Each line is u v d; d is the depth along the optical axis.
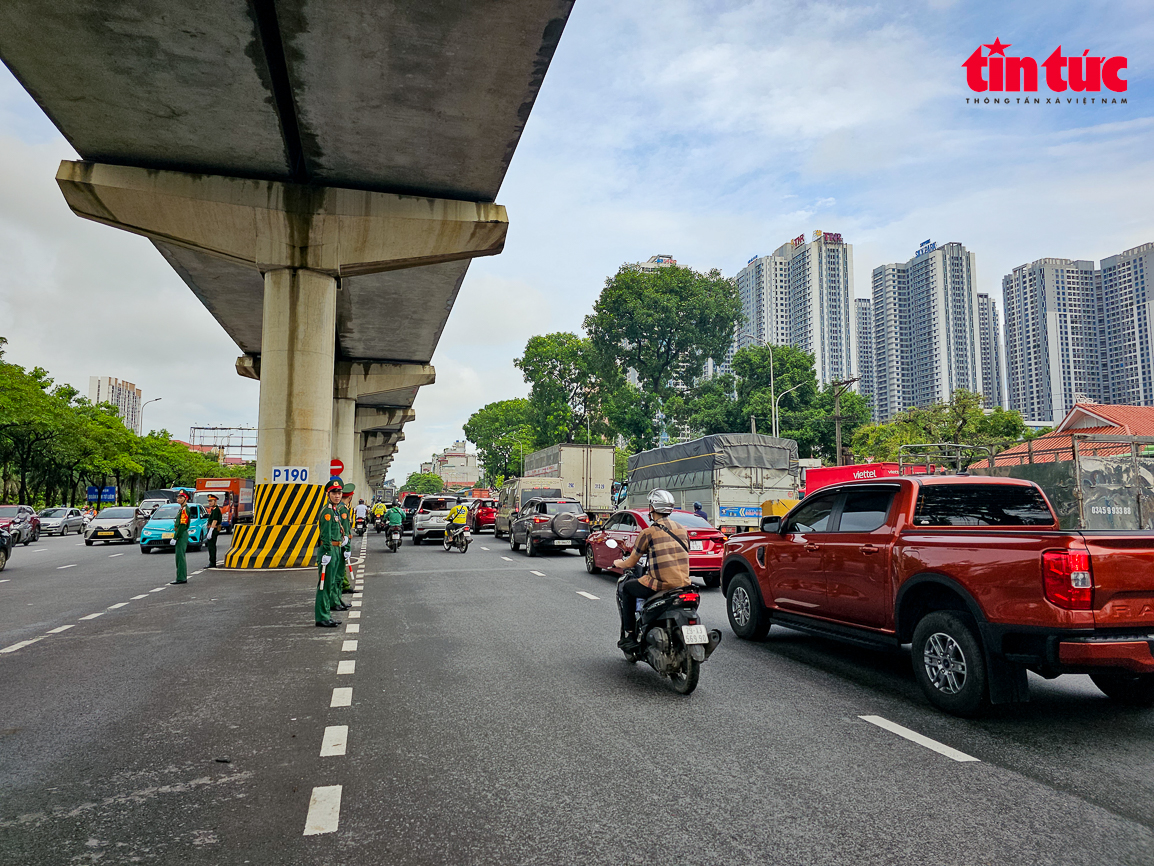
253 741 4.83
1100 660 4.71
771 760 4.45
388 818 3.63
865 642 6.57
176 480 87.12
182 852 3.28
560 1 11.15
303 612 10.45
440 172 17.05
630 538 13.74
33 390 41.97
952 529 5.76
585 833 3.46
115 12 11.38
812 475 22.22
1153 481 15.28
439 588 13.22
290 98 14.72
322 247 17.70
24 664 7.18
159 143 15.71
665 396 64.19
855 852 3.27
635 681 6.42
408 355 38.25
